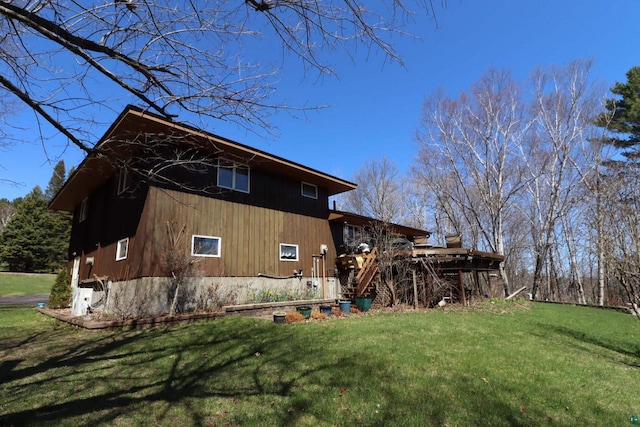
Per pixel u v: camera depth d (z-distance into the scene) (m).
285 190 13.41
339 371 4.81
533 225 25.19
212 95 3.14
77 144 3.31
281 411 3.70
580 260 27.33
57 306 11.95
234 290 10.83
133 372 4.88
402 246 14.91
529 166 23.72
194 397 4.04
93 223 13.60
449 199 27.52
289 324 8.16
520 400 4.15
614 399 4.34
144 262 8.99
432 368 5.05
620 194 8.12
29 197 34.88
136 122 7.34
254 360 5.31
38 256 34.12
